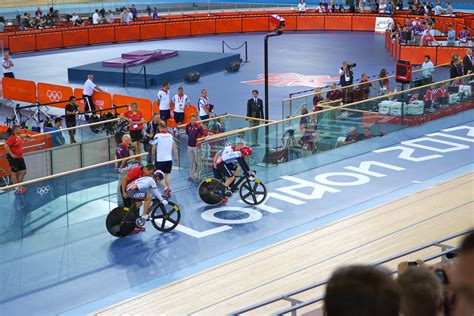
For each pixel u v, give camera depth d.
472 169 18.62
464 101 23.53
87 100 27.64
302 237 14.65
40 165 18.52
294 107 23.42
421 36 36.59
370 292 2.06
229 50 42.34
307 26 49.91
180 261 13.91
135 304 12.04
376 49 41.22
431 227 14.40
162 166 17.11
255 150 18.31
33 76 35.69
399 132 21.59
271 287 12.25
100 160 19.55
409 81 24.77
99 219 15.64
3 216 14.30
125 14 47.44
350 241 14.16
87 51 42.81
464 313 2.24
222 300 11.91
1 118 28.25
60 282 13.14
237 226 15.59
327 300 2.09
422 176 18.30
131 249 14.51
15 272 13.55
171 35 47.88
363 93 24.41
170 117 25.80
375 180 18.16
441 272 3.78
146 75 33.16
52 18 47.22
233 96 30.48
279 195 17.39
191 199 17.19
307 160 19.34
